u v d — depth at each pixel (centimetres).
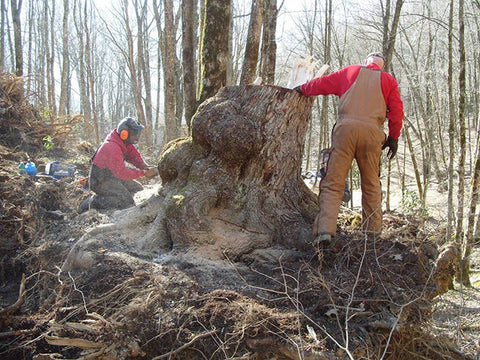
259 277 298
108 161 426
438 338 296
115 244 336
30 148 682
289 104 343
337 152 323
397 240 326
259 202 346
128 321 259
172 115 930
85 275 308
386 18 644
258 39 554
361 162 329
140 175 435
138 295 277
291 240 335
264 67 618
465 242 591
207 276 291
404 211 741
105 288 293
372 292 279
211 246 318
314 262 310
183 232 321
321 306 265
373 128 314
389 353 261
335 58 1157
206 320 258
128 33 1377
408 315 266
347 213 406
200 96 470
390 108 322
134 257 312
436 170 1092
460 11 533
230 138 333
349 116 317
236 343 245
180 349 244
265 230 338
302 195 371
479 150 555
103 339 253
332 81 328
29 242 377
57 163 544
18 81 752
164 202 347
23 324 296
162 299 272
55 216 418
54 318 282
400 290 278
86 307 279
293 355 235
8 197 411
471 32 932
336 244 318
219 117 341
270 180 352
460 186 565
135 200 455
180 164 368
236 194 346
